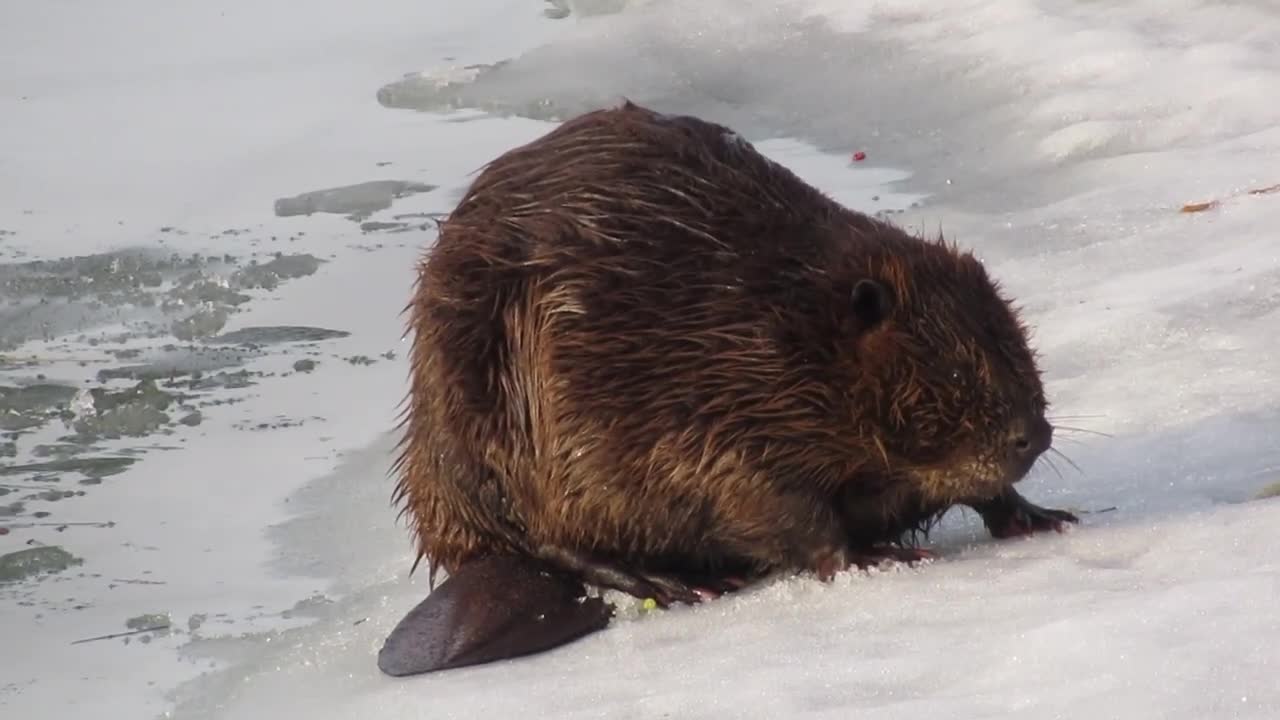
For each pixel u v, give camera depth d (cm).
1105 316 1269
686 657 816
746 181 905
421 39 2514
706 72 2159
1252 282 1295
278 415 1348
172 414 1359
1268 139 1658
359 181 1936
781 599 880
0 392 1405
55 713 884
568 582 926
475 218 924
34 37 2598
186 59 2472
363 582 1045
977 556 895
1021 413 873
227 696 884
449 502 942
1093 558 859
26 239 1800
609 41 2281
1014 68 1958
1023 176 1709
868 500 909
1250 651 662
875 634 791
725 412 870
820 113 2003
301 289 1627
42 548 1105
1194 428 1070
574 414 886
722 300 873
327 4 2752
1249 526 849
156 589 1054
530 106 2164
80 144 2119
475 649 867
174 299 1619
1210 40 1942
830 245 892
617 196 893
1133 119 1772
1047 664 696
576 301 882
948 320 869
